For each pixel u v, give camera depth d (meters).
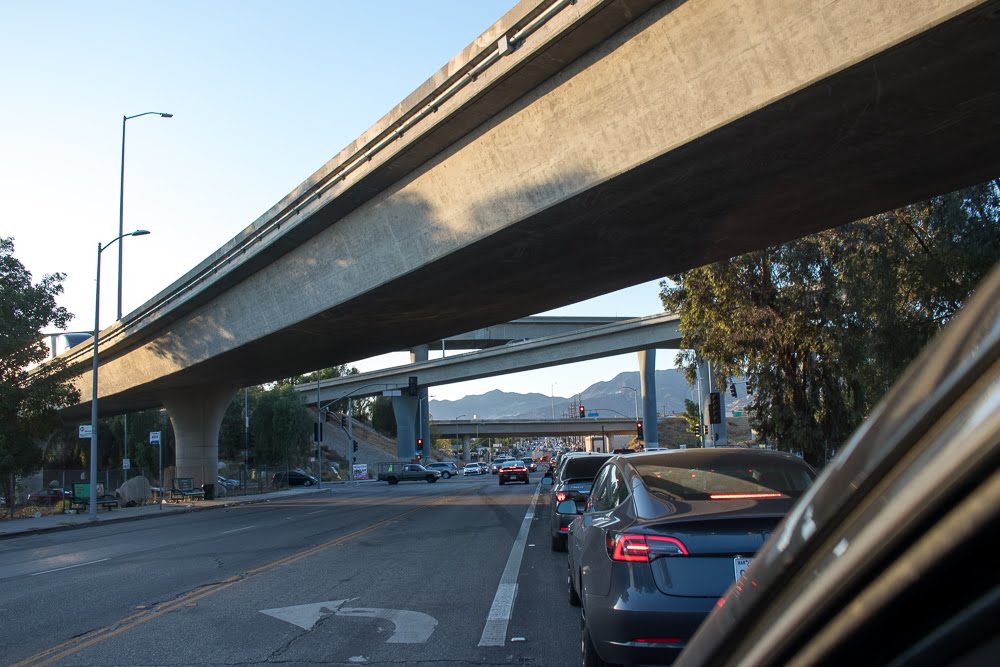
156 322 35.97
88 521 30.39
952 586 0.98
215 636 8.27
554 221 17.05
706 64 12.62
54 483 46.72
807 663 1.22
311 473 86.12
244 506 38.97
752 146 13.45
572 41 14.07
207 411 46.75
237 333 30.98
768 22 11.66
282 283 26.89
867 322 18.33
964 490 0.89
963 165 14.47
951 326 0.99
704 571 4.84
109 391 46.75
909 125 12.73
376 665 6.93
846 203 16.50
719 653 1.57
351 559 14.12
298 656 7.31
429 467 75.94
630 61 13.70
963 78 11.25
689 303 23.55
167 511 36.31
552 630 8.09
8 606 10.93
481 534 17.83
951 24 9.94
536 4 14.05
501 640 7.72
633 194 15.58
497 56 15.12
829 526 1.19
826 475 1.24
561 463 15.15
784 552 1.32
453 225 18.84
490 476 84.00
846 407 21.73
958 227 15.57
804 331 20.56
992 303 0.88
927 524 0.95
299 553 15.42
